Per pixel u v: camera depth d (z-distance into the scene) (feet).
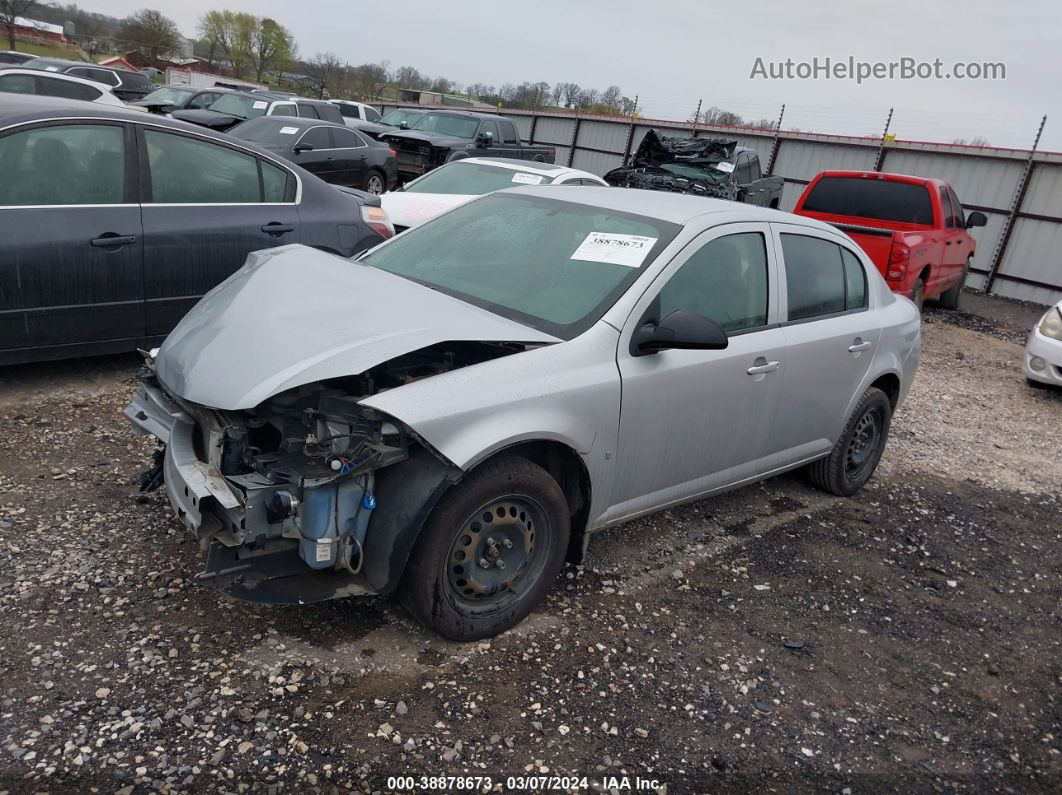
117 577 11.25
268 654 10.16
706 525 15.64
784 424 14.80
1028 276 55.42
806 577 14.20
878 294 17.39
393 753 8.91
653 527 15.17
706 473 13.64
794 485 18.24
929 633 13.03
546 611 11.93
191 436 10.54
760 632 12.32
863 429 17.48
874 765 9.89
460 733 9.33
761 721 10.34
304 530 9.64
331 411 9.77
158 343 18.38
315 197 20.97
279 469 9.62
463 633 10.64
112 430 15.87
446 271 13.07
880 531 16.48
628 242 12.59
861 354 16.20
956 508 18.33
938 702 11.30
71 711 8.87
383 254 14.19
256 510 9.37
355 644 10.57
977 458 22.06
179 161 18.35
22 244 15.85
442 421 9.51
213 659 9.94
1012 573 15.56
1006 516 18.30
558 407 10.60
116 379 18.53
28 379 17.93
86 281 16.80
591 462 11.30
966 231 42.80
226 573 9.51
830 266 15.88
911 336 18.07
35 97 17.65
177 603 10.86
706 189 47.42
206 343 10.59
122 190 17.35
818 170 67.10
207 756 8.54
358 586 10.08
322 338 9.96
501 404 10.04
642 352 11.63
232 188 19.29
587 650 11.18
